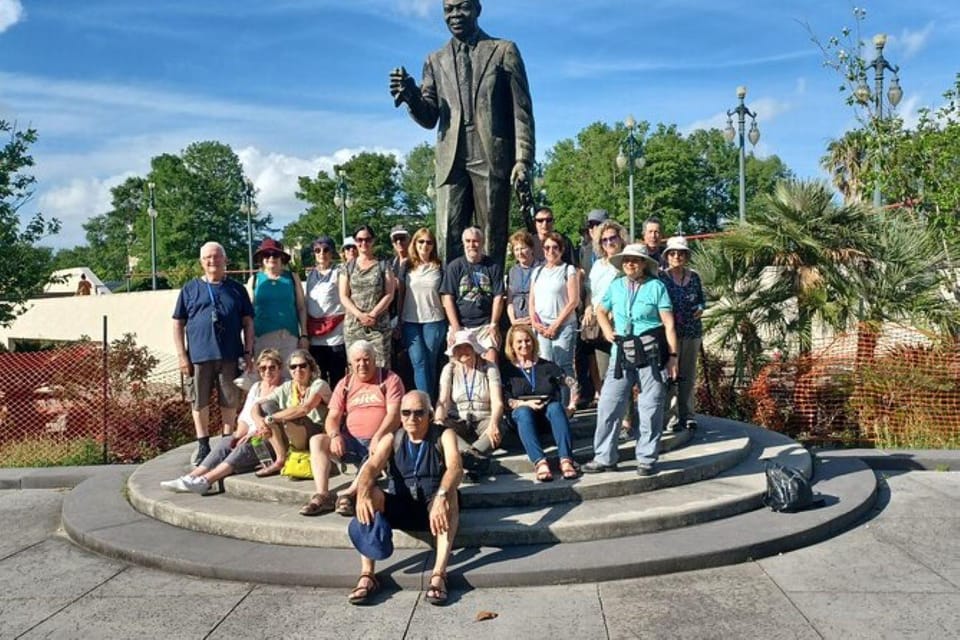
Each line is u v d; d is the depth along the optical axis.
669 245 7.09
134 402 10.01
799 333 9.61
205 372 6.67
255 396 6.34
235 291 6.79
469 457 5.60
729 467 6.38
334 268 7.43
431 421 4.78
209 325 6.62
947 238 10.41
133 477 6.81
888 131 11.51
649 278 5.75
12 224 13.47
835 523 5.34
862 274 9.68
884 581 4.45
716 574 4.60
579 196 54.19
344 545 4.99
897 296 9.50
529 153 7.37
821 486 6.24
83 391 9.98
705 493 5.60
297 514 5.37
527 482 5.59
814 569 4.66
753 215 10.31
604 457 5.80
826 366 9.11
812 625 3.88
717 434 7.41
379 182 56.69
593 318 7.02
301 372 5.94
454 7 7.42
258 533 5.21
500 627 3.97
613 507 5.29
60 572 5.06
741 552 4.78
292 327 7.13
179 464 7.27
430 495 4.64
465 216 7.63
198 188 69.12
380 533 4.41
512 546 4.92
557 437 5.69
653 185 51.78
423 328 6.68
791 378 9.45
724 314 9.82
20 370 9.93
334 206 56.44
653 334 5.66
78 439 9.64
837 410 8.96
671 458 6.25
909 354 8.80
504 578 4.49
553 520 5.05
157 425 9.77
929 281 9.59
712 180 64.12
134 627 4.12
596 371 7.51
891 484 6.73
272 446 6.14
